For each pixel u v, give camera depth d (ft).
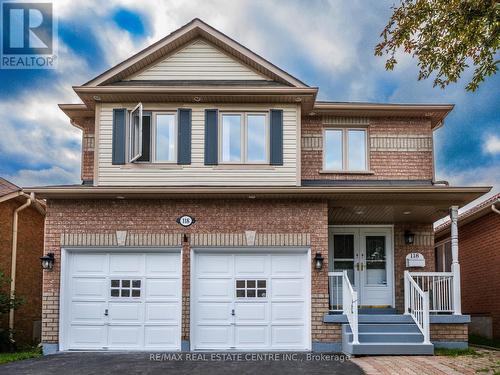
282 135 44.60
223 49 46.29
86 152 49.98
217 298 42.19
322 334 41.11
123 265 42.55
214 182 43.80
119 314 41.98
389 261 49.78
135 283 42.32
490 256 57.26
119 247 42.24
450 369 31.86
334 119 50.29
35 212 57.41
